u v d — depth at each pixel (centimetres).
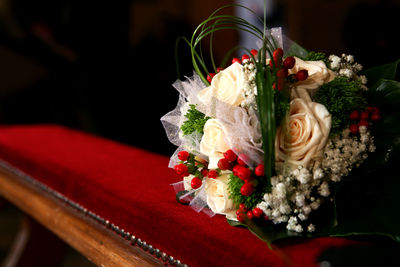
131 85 313
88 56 305
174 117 79
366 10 254
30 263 147
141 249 86
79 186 103
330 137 69
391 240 66
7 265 147
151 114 308
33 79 301
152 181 99
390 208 67
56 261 152
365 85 77
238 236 71
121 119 314
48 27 289
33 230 146
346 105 69
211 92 73
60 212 107
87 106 316
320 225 70
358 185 69
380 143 71
